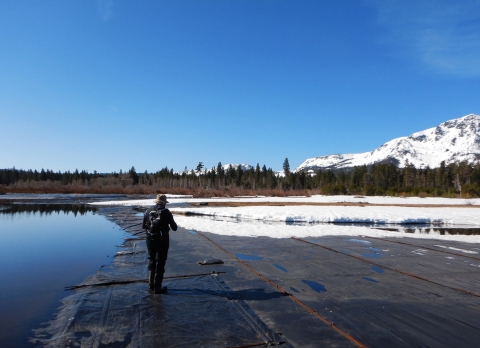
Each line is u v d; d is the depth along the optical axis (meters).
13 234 12.78
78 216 20.27
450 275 6.98
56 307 4.96
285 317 4.61
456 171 88.31
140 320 4.43
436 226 16.77
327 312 4.82
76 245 10.34
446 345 3.84
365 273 7.09
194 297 5.38
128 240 11.18
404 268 7.56
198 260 8.16
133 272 6.97
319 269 7.40
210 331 4.12
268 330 4.16
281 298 5.39
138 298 5.31
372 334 4.11
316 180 114.44
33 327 4.23
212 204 32.59
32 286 6.07
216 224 15.66
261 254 8.99
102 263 7.89
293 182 103.31
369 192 56.75
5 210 25.22
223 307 4.93
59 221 17.45
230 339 3.91
